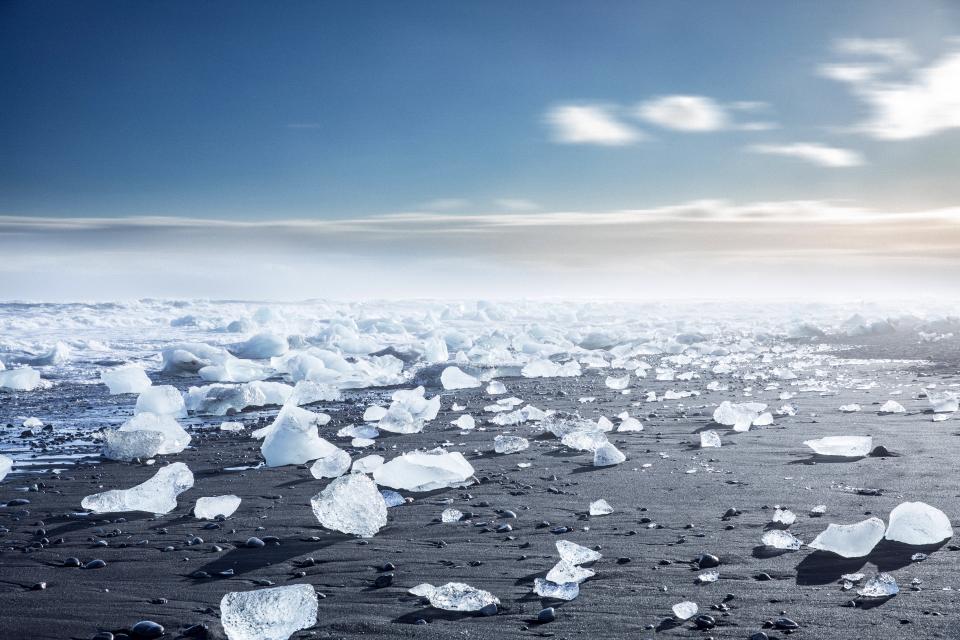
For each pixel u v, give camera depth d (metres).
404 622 2.62
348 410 8.28
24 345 15.49
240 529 3.85
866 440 5.13
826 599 2.69
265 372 12.22
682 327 22.97
